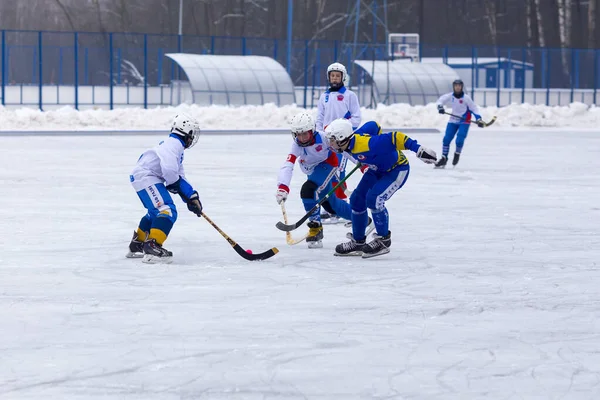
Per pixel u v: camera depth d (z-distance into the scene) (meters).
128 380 7.71
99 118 52.31
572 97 76.88
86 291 11.23
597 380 7.81
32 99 78.50
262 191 22.86
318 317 9.98
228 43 118.88
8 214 18.33
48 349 8.60
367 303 10.73
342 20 121.00
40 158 32.28
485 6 126.06
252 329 9.42
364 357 8.45
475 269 13.03
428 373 7.96
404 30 124.31
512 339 9.14
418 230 16.89
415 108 60.06
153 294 11.09
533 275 12.60
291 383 7.66
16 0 110.75
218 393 7.41
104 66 96.69
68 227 16.69
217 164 30.75
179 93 73.81
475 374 7.95
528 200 21.78
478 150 39.91
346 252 14.07
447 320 9.93
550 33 122.31
